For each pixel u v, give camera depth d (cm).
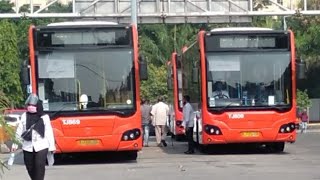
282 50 2134
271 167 1789
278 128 2108
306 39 5062
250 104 2112
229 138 2105
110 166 1920
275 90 2127
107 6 3209
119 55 1911
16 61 5300
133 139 1894
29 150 1289
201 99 2136
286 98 2120
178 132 2972
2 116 893
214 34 2134
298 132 4162
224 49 2134
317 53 5072
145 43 5816
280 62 2133
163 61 5838
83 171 1795
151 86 5581
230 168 1783
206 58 2130
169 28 5950
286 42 2136
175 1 3262
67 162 2088
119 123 1888
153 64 5844
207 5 3275
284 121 2112
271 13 3206
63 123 1873
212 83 2125
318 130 4450
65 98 1888
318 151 2359
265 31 2134
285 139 2114
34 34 1900
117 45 1914
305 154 2223
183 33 5822
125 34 1920
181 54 2833
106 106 1891
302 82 5562
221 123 2106
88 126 1880
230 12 3212
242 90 2119
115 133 1884
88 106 1886
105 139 1880
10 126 909
